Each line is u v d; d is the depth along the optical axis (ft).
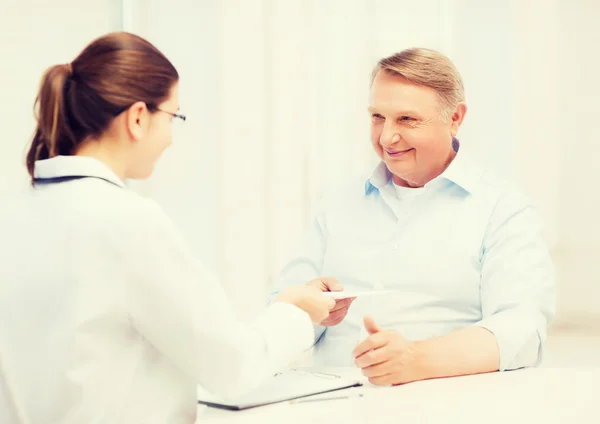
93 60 3.19
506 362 4.32
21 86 8.07
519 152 9.12
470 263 5.24
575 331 9.32
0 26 7.95
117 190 3.12
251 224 9.36
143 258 2.97
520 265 4.95
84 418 2.86
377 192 5.79
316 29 9.31
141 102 3.23
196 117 9.39
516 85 9.09
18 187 7.89
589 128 9.20
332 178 9.37
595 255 9.25
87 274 2.91
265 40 9.32
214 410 3.50
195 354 3.10
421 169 5.31
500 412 3.28
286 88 9.34
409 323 5.27
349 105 9.30
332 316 4.90
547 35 9.04
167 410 3.11
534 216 5.32
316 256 5.94
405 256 5.38
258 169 9.36
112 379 2.94
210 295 3.16
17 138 7.95
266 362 3.37
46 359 2.89
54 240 2.97
